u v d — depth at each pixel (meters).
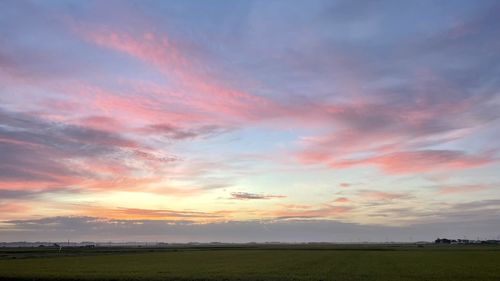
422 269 70.31
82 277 56.62
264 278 55.12
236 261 97.38
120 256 125.44
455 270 68.00
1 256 118.44
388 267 75.19
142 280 53.19
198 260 102.88
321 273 62.88
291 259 105.38
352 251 164.12
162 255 133.50
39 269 71.44
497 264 82.19
